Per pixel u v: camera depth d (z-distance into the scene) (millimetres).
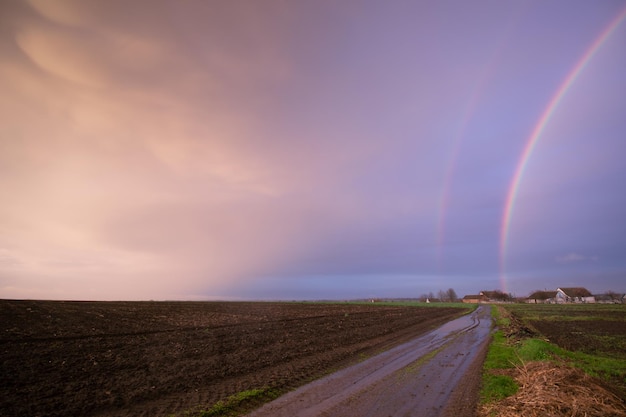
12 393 9469
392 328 31578
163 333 21156
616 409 8859
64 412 8508
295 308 56406
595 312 58281
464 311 67375
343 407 9609
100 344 16625
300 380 12516
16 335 16953
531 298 153875
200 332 22516
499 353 18562
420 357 17438
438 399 10375
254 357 16125
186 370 13039
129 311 32875
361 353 18484
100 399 9508
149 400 9695
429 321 41406
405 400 10258
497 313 60156
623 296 143375
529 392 10172
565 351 18391
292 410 9344
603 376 13227
